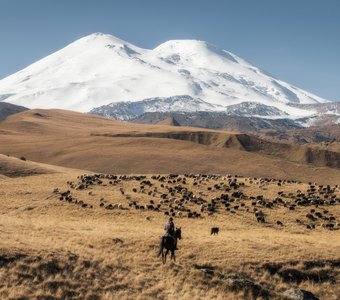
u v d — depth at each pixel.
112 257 33.53
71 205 61.16
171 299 29.39
